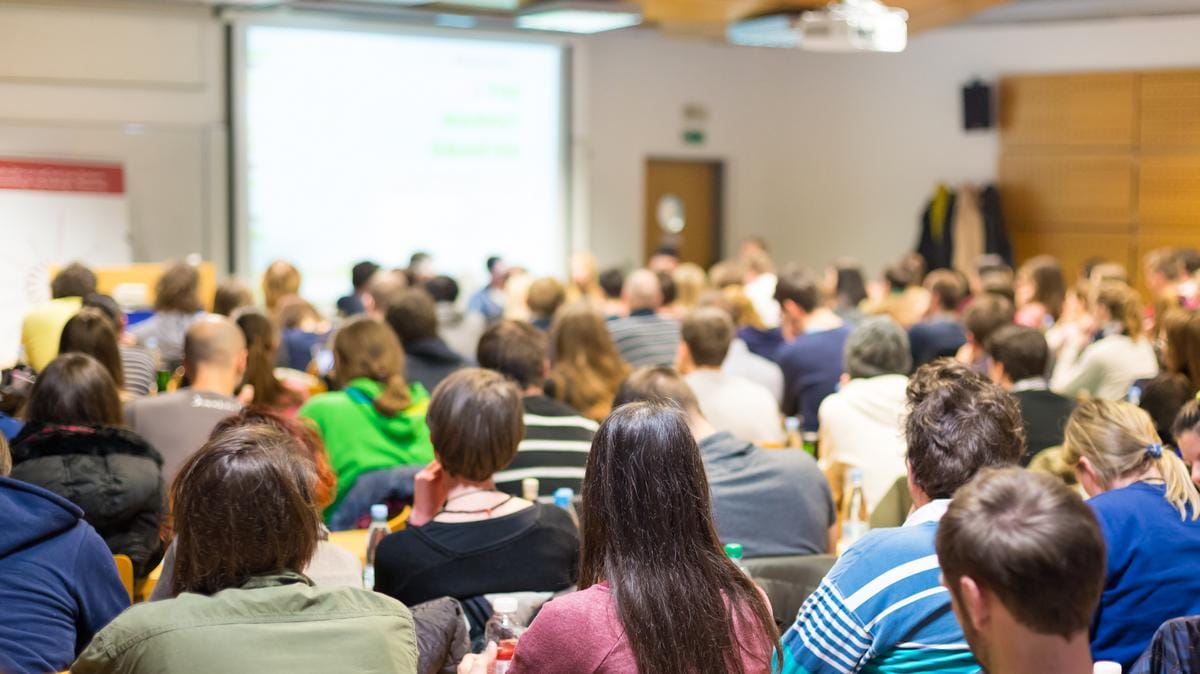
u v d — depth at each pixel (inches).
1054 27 437.4
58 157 331.0
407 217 400.8
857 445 151.1
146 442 121.0
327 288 386.3
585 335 177.2
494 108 414.9
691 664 66.8
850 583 78.3
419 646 85.0
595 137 456.1
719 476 120.4
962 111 454.9
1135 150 426.9
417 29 393.4
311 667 68.0
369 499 148.3
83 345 151.6
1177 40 417.7
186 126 353.4
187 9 351.3
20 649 90.8
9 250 323.0
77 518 96.3
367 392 153.3
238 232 364.2
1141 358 214.7
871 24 292.0
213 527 70.9
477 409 101.7
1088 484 101.7
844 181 484.4
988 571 53.7
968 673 76.1
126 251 341.7
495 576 95.7
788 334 233.1
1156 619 92.7
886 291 307.7
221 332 157.8
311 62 377.4
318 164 381.1
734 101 488.1
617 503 69.1
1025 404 155.2
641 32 462.6
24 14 325.7
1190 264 318.0
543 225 429.1
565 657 67.3
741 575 70.9
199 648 67.1
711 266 498.0
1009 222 451.8
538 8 333.4
